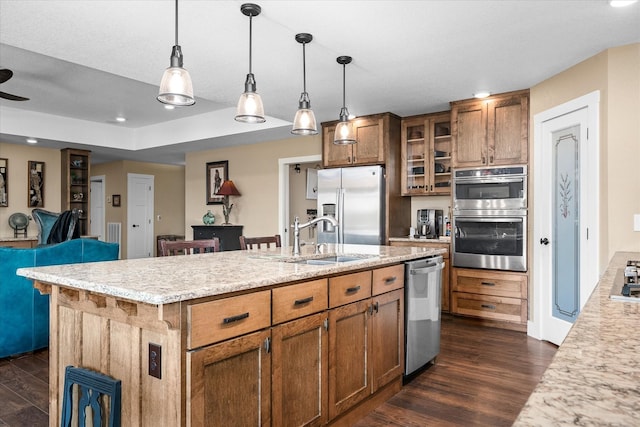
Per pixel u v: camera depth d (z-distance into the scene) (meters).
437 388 2.83
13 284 3.35
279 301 1.84
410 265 2.88
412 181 5.25
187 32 2.81
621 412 0.53
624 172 3.07
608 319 1.09
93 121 6.82
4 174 6.77
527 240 4.12
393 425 2.35
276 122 5.57
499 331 4.17
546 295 3.84
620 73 3.10
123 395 1.66
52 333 1.96
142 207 9.30
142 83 4.80
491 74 3.70
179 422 1.45
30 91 5.11
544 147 3.87
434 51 3.17
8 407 2.54
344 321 2.27
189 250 2.98
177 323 1.45
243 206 7.05
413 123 5.17
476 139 4.41
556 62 3.41
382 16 2.62
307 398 2.00
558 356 0.77
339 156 5.40
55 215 4.91
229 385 1.62
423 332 3.06
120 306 1.60
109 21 2.65
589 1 2.46
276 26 2.74
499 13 2.59
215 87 4.04
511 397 2.69
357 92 4.20
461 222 4.52
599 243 3.20
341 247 3.52
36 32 2.80
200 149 7.45
